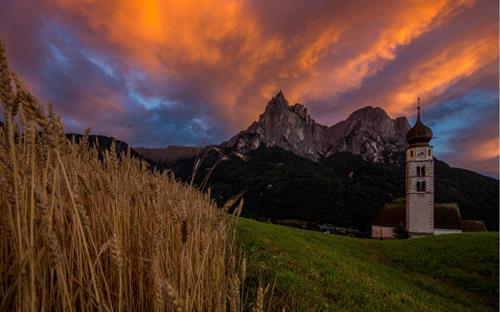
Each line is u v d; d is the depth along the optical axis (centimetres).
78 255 121
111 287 147
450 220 5281
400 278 1530
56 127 108
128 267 163
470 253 1948
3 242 116
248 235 884
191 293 147
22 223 101
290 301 398
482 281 1557
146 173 258
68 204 137
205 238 180
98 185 172
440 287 1489
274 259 655
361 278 958
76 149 173
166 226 168
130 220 196
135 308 160
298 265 711
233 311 165
